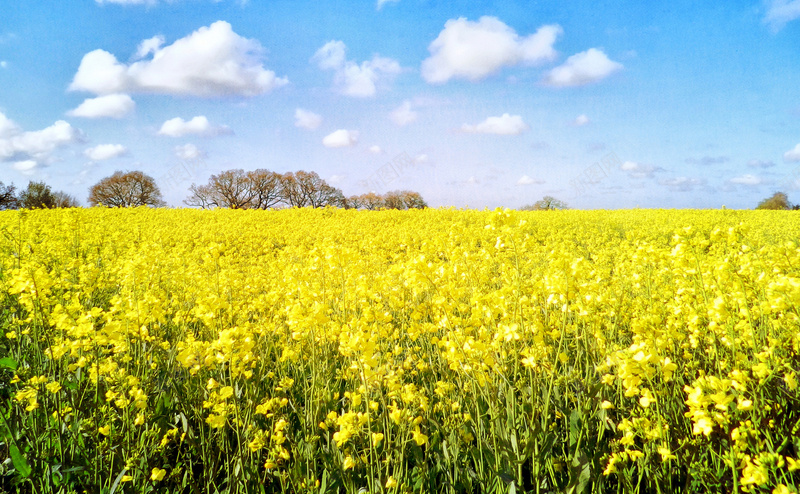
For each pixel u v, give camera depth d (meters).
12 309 4.46
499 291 2.61
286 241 14.03
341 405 2.95
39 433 2.48
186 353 2.28
